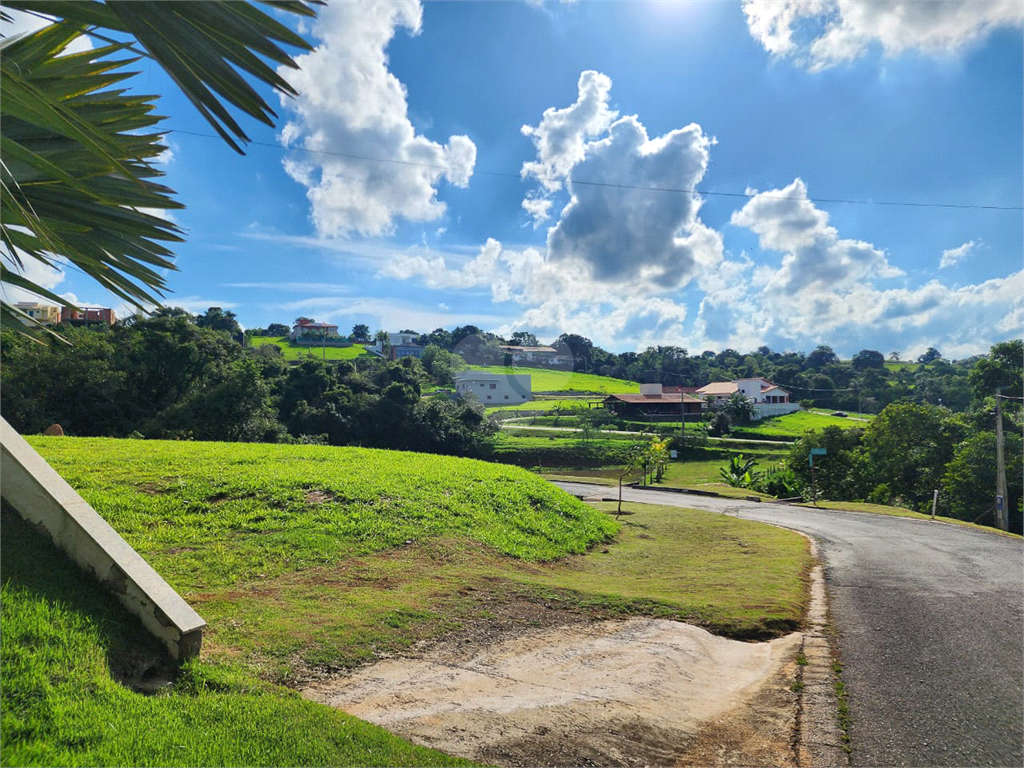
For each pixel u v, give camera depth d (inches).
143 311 150.3
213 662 183.5
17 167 118.0
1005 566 462.9
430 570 338.6
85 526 183.0
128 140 146.5
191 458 505.4
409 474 543.2
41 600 157.9
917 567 455.8
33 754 110.4
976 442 1235.2
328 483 458.6
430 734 167.8
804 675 237.6
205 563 305.0
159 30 82.7
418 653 226.1
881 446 1449.3
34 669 134.6
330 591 281.6
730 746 183.3
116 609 172.7
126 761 116.1
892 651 263.0
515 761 159.0
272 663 197.8
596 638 264.1
